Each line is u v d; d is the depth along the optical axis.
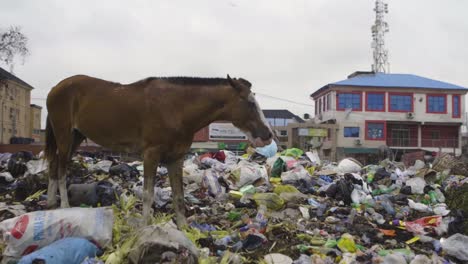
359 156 44.97
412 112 46.31
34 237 5.12
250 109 6.44
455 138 46.91
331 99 46.19
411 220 8.37
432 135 47.03
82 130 6.96
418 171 12.62
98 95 6.71
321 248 6.14
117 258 4.90
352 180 10.28
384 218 8.41
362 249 6.35
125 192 8.59
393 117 46.19
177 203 6.69
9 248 5.06
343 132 45.59
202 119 6.48
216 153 13.50
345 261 5.62
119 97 6.53
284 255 5.79
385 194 10.20
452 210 8.42
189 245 5.06
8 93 51.56
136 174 10.98
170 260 4.79
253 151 14.31
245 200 8.68
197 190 9.66
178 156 6.57
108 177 10.44
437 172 12.79
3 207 7.28
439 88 46.28
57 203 7.72
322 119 48.75
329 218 7.89
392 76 48.88
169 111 6.32
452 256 6.20
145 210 6.25
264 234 6.75
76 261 4.88
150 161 6.32
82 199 7.75
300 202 8.91
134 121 6.43
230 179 10.20
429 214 8.77
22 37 28.38
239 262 5.46
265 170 10.84
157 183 10.34
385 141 46.00
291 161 11.82
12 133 53.06
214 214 7.97
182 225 6.55
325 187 10.05
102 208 5.70
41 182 8.85
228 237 6.38
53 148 7.52
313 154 14.59
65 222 5.29
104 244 5.37
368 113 46.03
